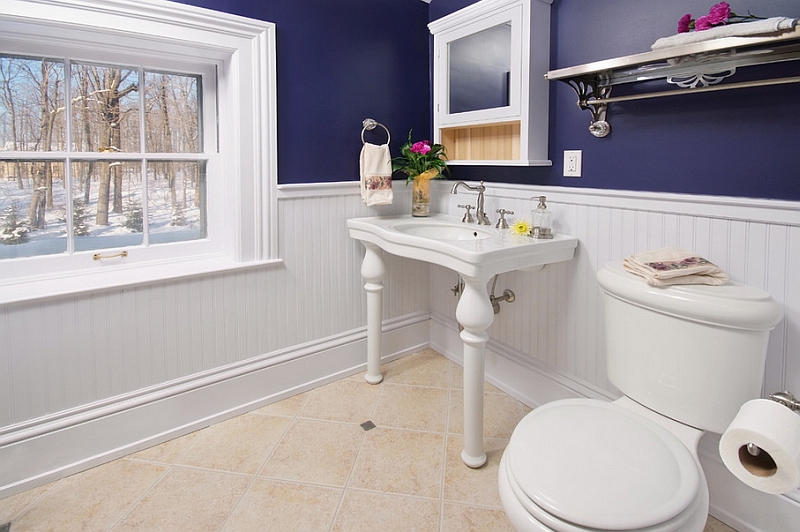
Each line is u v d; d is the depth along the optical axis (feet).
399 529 5.10
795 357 4.56
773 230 4.58
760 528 4.91
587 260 6.33
